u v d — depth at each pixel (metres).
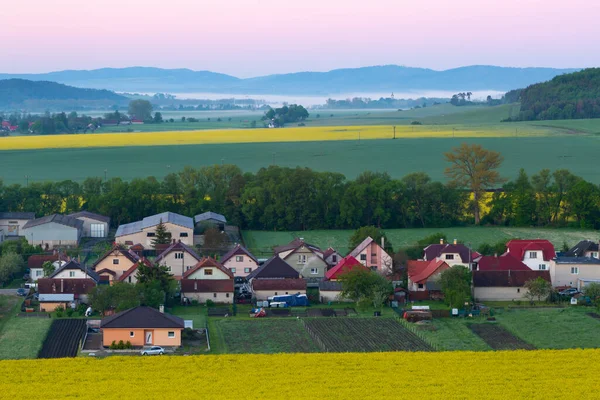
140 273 128.38
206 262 133.38
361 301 125.31
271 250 168.00
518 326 115.56
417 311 120.81
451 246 141.88
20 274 146.00
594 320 118.69
